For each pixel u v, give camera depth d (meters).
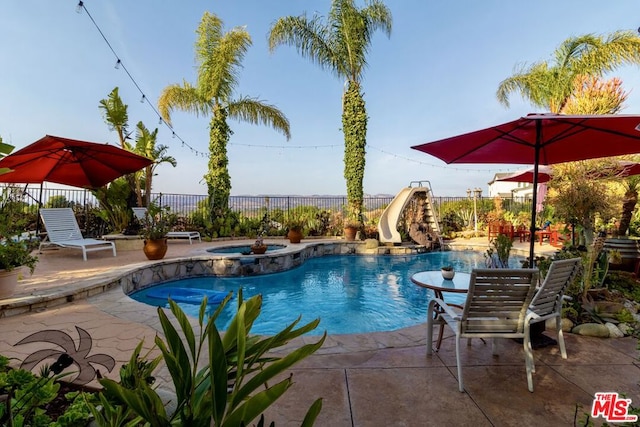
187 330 1.03
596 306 3.79
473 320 2.57
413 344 3.20
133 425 1.12
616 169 5.35
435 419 2.04
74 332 3.36
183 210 12.78
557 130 3.37
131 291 6.03
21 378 1.28
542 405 2.20
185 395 0.97
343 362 2.81
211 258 7.75
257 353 0.99
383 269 9.10
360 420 2.03
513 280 2.51
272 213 13.87
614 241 5.57
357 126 12.08
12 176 7.51
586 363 2.81
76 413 1.32
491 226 13.52
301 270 8.94
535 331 3.27
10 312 3.89
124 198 11.05
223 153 12.99
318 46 12.10
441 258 10.77
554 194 6.05
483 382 2.49
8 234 4.26
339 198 14.16
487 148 3.97
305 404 2.20
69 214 8.25
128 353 2.87
